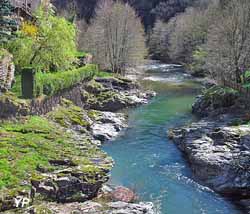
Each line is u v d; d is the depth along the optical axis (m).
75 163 23.92
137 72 75.31
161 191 25.14
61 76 38.78
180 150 33.19
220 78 50.50
